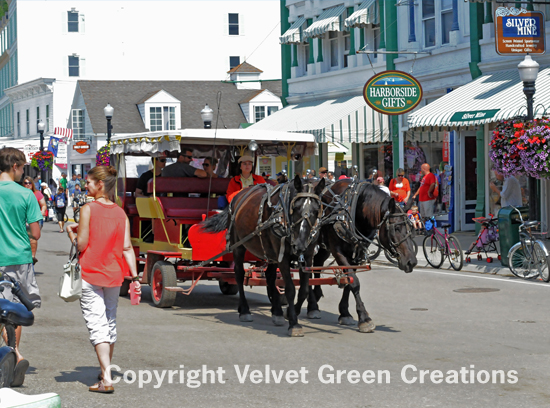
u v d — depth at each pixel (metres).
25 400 5.22
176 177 13.02
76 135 57.50
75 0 65.25
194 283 12.27
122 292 14.20
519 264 15.60
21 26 65.12
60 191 31.47
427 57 25.45
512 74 21.66
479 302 12.66
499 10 18.53
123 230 7.39
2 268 7.70
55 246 24.61
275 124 30.92
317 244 10.78
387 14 27.05
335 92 30.28
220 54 68.56
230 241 11.47
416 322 10.98
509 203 17.09
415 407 6.71
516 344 9.38
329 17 29.67
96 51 65.75
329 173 23.86
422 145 25.89
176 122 55.34
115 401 6.96
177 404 6.86
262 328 10.67
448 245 17.20
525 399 6.94
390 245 9.79
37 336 9.96
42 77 62.50
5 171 7.93
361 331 10.24
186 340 9.76
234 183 12.67
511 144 15.77
